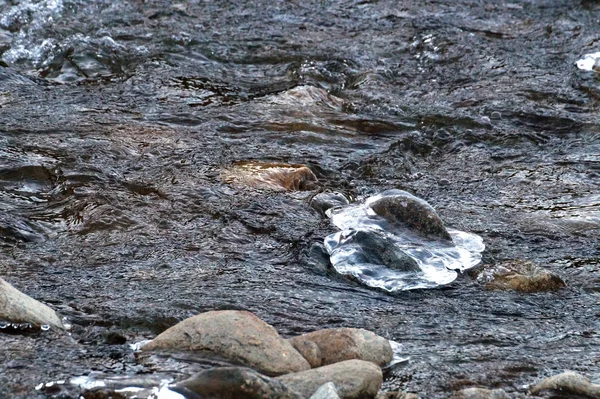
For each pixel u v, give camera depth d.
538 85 28.17
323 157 22.42
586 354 13.46
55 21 31.81
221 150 22.16
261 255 16.81
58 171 20.28
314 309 14.67
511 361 13.11
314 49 30.78
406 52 31.09
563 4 36.47
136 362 12.26
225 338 12.33
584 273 16.59
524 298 15.55
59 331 13.22
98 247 16.83
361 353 12.57
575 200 20.30
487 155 23.30
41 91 25.83
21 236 17.16
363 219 18.03
